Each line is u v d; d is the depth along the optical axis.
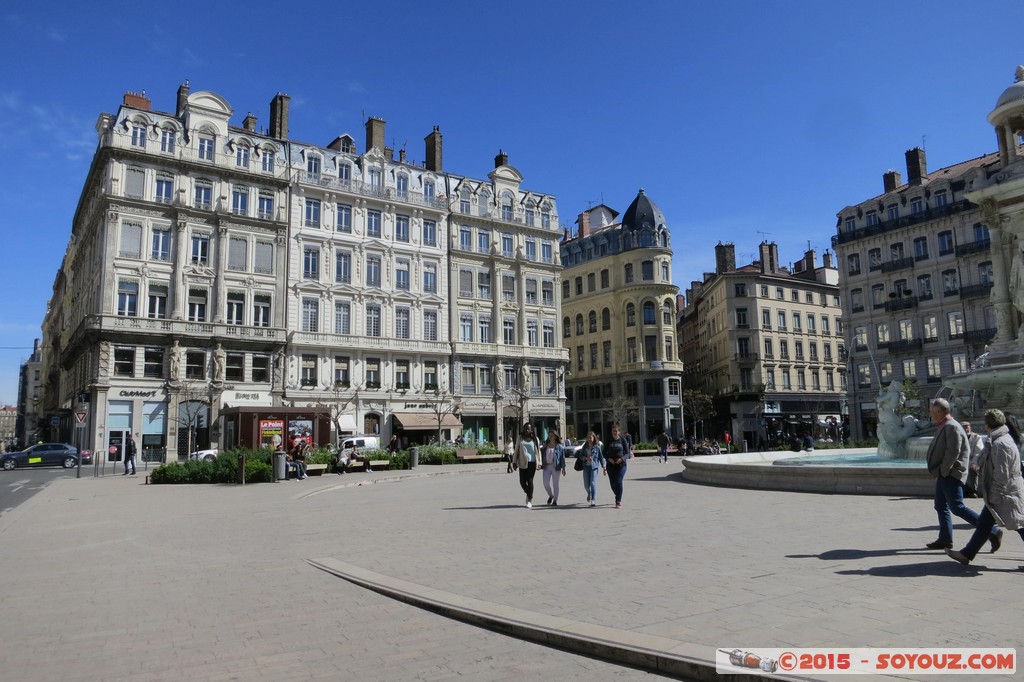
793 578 7.77
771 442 72.38
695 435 70.94
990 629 5.68
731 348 73.12
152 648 6.21
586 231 79.62
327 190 52.56
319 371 50.81
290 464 29.23
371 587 8.30
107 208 44.81
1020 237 24.73
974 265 56.81
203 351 46.81
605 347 72.69
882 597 6.80
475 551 10.48
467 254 59.09
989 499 7.85
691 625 6.11
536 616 6.60
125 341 44.16
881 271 62.62
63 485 27.61
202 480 27.97
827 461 25.06
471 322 58.75
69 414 51.94
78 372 49.81
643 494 19.25
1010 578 7.49
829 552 9.23
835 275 81.75
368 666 5.62
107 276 44.34
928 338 59.12
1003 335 25.20
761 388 72.06
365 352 52.66
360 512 16.66
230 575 9.33
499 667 5.55
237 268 48.69
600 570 8.71
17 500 21.55
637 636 5.80
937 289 58.84
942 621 5.94
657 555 9.57
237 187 49.53
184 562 10.38
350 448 36.97
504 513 15.60
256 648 6.15
